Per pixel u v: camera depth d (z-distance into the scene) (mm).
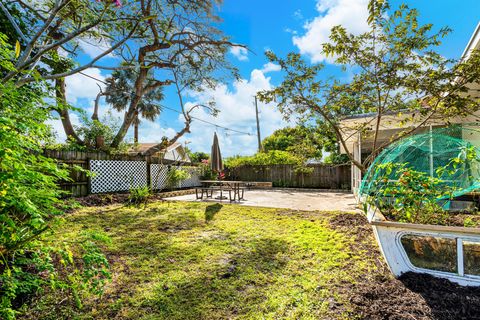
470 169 3084
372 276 2396
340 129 5836
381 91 4617
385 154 3971
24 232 1584
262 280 2410
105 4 1989
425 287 2086
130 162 9008
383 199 3176
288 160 13594
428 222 2924
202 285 2330
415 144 3639
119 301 2053
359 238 3557
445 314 1757
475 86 5102
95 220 4871
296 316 1833
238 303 2029
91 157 7684
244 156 15992
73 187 7098
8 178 1276
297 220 4852
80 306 1657
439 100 4215
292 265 2732
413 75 4215
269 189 12406
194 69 11430
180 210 6016
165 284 2352
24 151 1579
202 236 3852
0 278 1622
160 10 6031
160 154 11734
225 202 7445
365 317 1779
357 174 7812
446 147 3496
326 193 10367
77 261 2697
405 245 2307
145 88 10797
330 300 2023
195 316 1867
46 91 2479
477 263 2055
